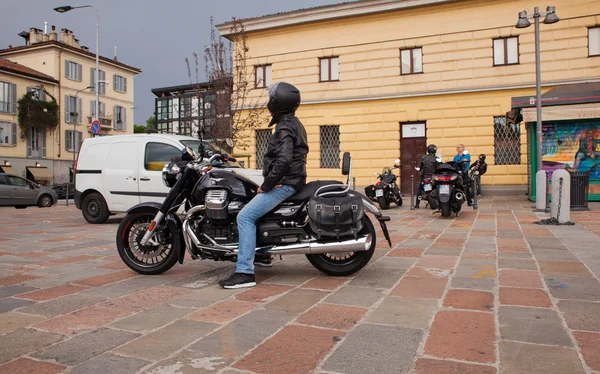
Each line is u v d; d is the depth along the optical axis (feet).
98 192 34.45
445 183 32.83
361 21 65.77
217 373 8.33
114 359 9.01
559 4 56.24
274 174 14.21
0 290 14.49
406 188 64.03
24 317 11.71
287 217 15.10
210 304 12.75
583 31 55.52
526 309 11.78
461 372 8.21
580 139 43.86
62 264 18.83
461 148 43.06
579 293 13.19
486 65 59.36
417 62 63.46
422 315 11.46
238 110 71.00
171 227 16.24
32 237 27.14
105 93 159.63
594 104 41.65
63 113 143.95
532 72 57.31
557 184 28.35
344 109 66.85
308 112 68.85
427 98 62.18
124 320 11.41
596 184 43.39
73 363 8.84
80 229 31.22
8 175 63.16
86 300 13.28
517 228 27.25
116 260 19.69
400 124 64.34
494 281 14.78
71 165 146.41
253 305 12.57
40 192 65.67
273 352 9.26
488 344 9.48
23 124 132.98
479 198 52.44
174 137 33.12
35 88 135.33
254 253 14.85
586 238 22.84
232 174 15.57
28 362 8.90
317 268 16.02
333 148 68.39
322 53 68.08
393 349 9.30
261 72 72.59
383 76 64.59
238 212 15.19
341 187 15.38
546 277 15.17
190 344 9.75
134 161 33.17
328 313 11.76
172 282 15.47
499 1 58.59
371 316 11.44
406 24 63.26
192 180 16.05
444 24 61.26
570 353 8.95
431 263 17.81
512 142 58.44
